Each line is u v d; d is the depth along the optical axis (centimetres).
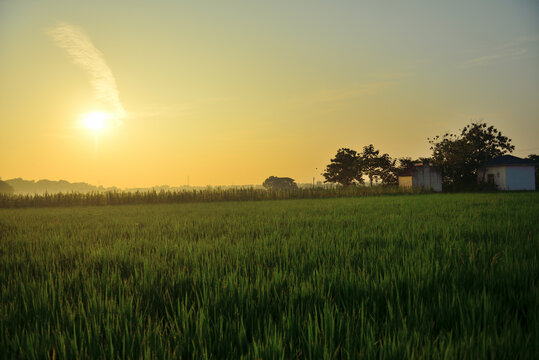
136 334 300
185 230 1080
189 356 278
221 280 469
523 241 686
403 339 272
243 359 255
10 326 342
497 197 2625
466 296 372
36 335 307
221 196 3912
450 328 317
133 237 931
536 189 5050
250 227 1095
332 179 6738
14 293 447
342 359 262
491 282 423
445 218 1205
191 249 709
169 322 342
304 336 288
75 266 618
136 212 2042
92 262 638
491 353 248
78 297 404
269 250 676
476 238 777
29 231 1148
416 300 362
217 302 380
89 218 1656
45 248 814
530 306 341
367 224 1097
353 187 4484
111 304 374
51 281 470
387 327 302
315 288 407
